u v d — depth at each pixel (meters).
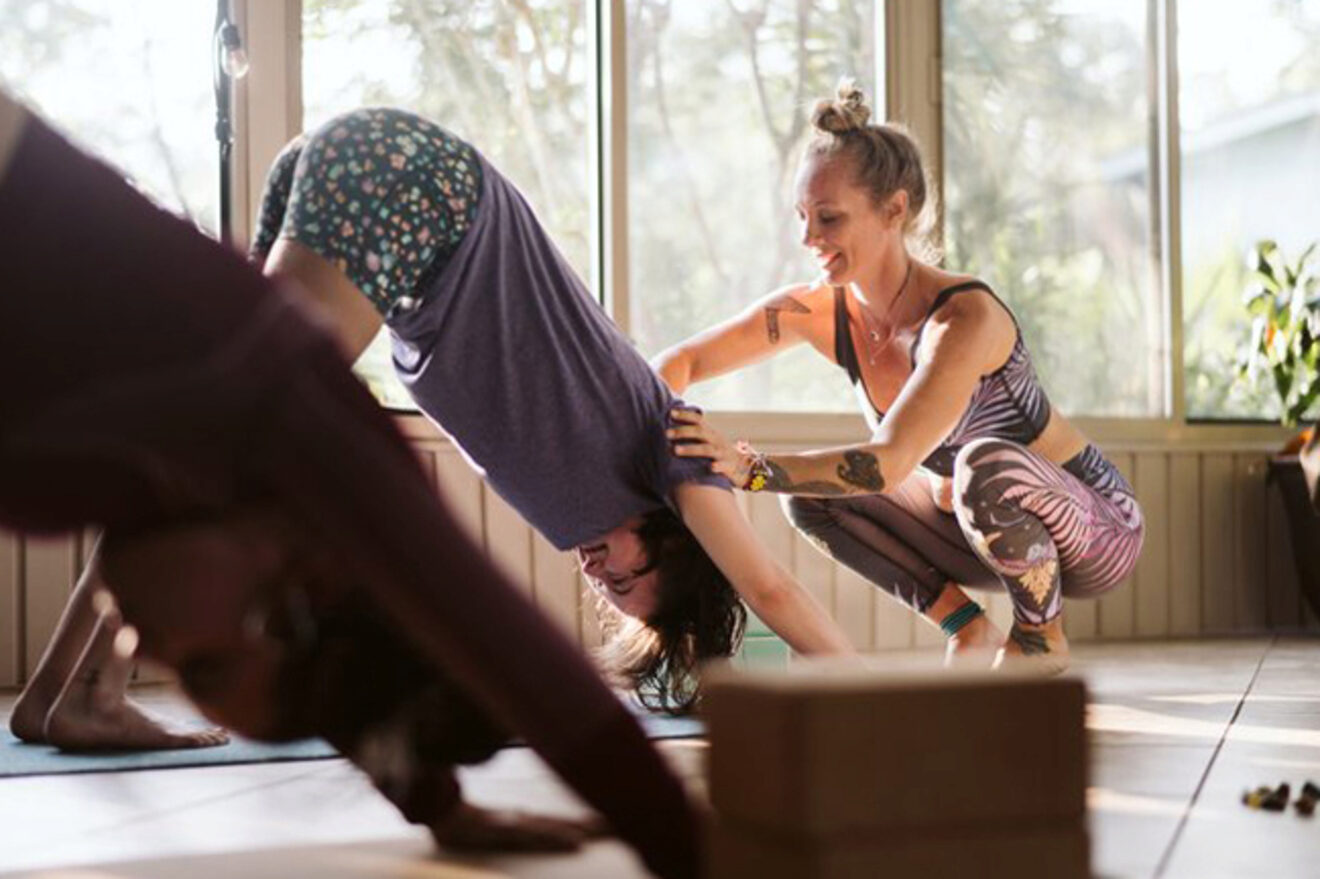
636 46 4.13
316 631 1.17
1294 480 4.77
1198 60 4.98
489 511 3.83
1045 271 4.68
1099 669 3.60
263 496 1.04
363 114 2.04
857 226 2.70
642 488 2.22
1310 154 5.21
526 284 2.12
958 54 4.53
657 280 4.16
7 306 1.01
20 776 2.02
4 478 1.03
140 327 1.02
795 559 4.16
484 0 3.96
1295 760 2.06
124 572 1.09
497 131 3.98
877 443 2.52
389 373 3.77
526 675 1.01
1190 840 1.47
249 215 3.64
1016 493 2.84
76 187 1.05
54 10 3.51
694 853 1.07
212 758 2.16
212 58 3.63
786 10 4.33
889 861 1.00
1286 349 4.73
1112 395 4.80
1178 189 4.92
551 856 1.41
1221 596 4.89
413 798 1.41
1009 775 1.04
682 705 2.38
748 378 4.26
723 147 4.25
